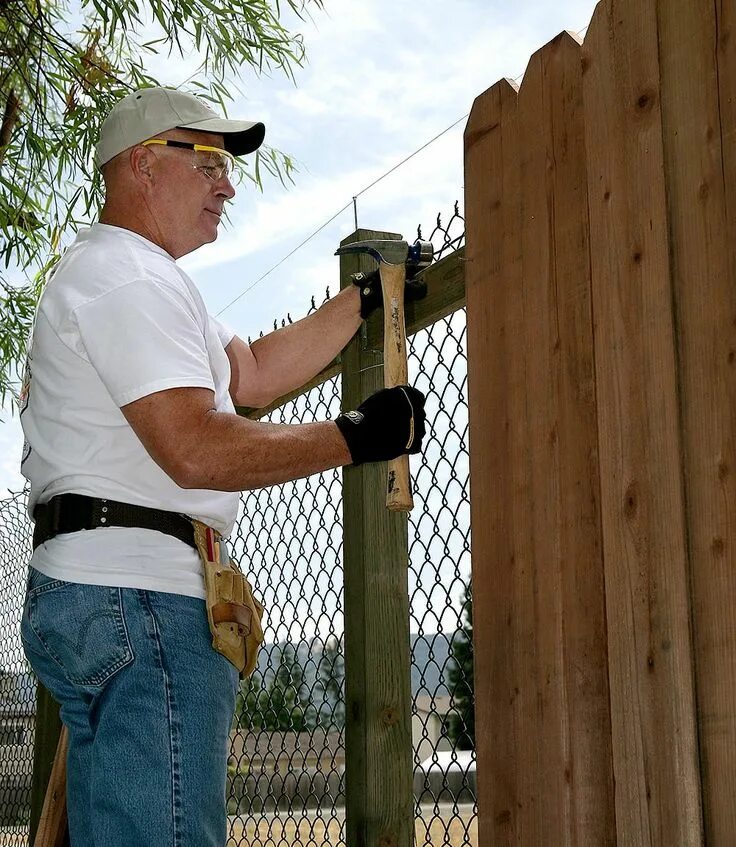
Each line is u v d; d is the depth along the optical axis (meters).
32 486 2.15
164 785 1.88
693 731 1.56
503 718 1.97
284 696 3.06
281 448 1.99
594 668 1.77
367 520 2.46
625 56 1.81
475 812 2.14
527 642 1.93
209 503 2.11
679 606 1.60
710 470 1.57
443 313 2.34
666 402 1.66
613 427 1.76
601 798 1.73
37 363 2.15
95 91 4.91
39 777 3.86
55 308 2.09
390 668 2.40
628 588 1.70
